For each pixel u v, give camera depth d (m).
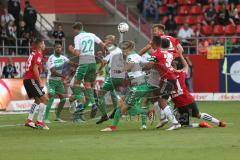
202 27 73.44
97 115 39.75
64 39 66.00
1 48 64.56
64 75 40.78
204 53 67.12
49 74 40.69
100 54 40.78
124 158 22.92
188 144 26.80
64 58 41.12
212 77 66.94
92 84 39.47
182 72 33.88
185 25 71.56
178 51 34.75
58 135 31.47
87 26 75.94
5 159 23.06
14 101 52.97
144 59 37.16
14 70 59.78
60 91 40.78
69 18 75.44
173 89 33.34
